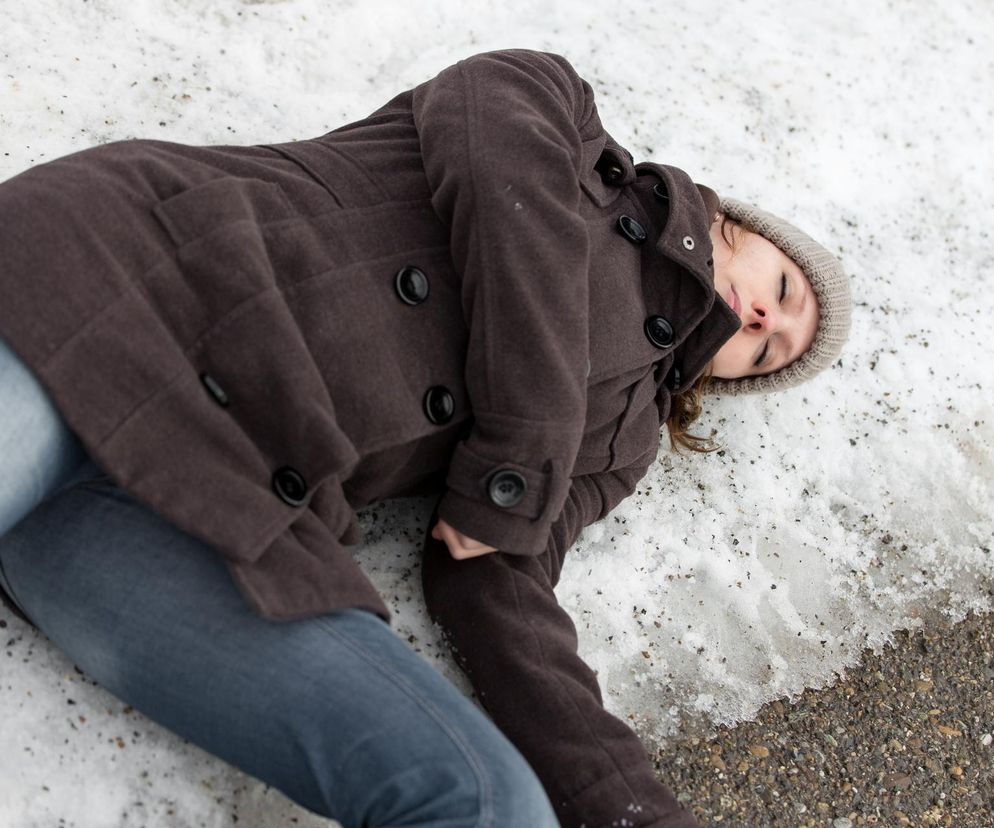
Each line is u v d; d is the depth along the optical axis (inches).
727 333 62.3
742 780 64.4
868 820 65.9
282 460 46.3
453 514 52.6
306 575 44.8
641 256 60.9
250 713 42.8
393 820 41.6
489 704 53.5
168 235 45.5
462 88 56.9
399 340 51.1
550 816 43.6
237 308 45.3
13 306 40.7
